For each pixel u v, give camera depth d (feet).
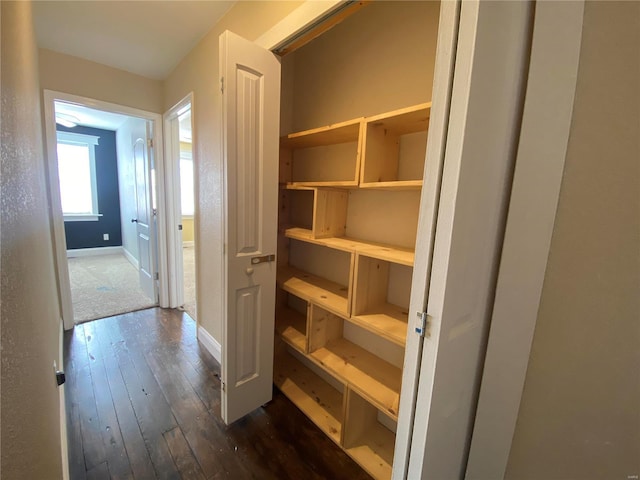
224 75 4.08
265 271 5.04
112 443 4.61
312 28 3.96
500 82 1.84
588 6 2.12
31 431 2.07
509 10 1.78
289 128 6.48
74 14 5.80
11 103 2.28
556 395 2.70
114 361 6.84
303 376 6.24
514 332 2.53
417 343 2.08
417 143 4.26
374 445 4.68
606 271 2.35
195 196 7.71
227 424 5.03
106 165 17.69
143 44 7.00
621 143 2.18
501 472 2.93
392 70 4.44
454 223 1.78
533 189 2.24
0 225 1.57
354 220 5.26
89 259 16.40
